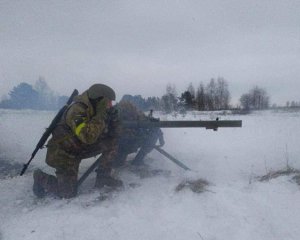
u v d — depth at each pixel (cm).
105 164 410
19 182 471
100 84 377
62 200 377
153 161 576
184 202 331
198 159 573
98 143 396
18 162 618
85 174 423
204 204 319
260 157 552
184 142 802
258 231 259
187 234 267
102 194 385
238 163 515
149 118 520
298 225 260
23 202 384
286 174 372
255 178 399
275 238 247
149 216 309
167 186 400
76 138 373
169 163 554
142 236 271
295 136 841
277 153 580
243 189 353
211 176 436
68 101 396
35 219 323
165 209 321
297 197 306
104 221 305
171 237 265
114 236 276
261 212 288
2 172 545
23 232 296
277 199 309
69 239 276
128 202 354
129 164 554
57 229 296
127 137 498
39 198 394
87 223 304
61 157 379
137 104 587
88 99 371
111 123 409
